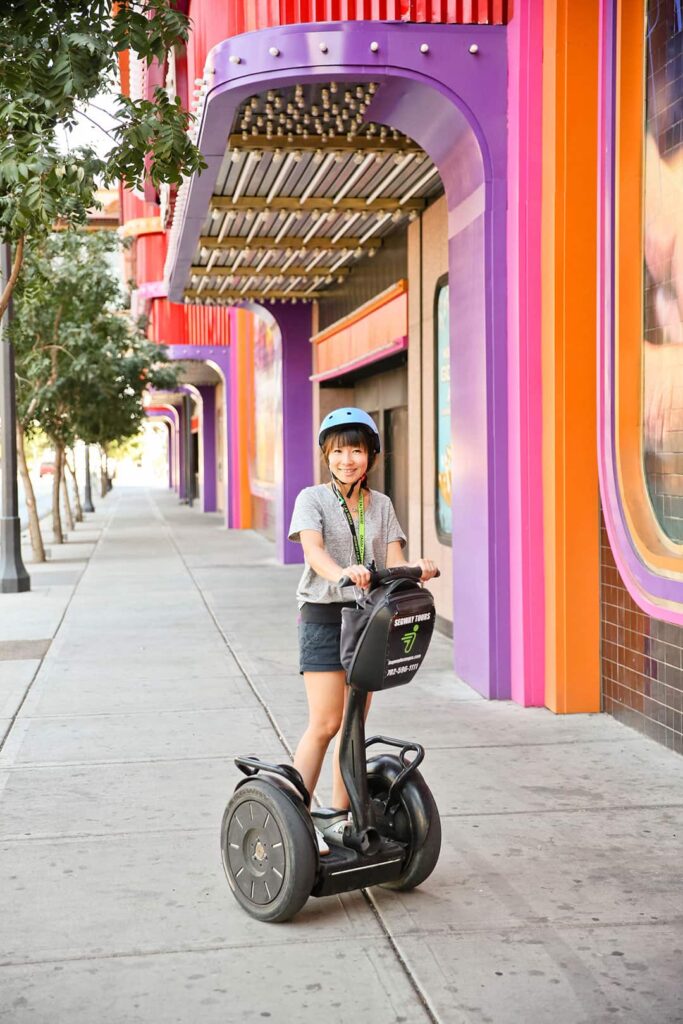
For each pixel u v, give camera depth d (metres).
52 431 22.70
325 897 4.19
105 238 20.34
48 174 5.88
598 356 6.43
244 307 18.28
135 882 4.34
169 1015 3.26
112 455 75.25
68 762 6.16
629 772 5.80
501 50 7.37
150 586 15.16
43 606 13.16
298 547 18.39
